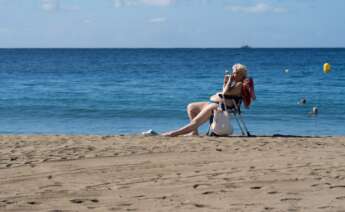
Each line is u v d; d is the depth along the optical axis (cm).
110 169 827
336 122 2064
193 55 13512
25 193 677
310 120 2117
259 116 2209
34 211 591
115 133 1739
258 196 662
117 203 627
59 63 8125
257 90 3431
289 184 726
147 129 1842
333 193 678
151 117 2181
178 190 694
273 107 2512
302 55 12925
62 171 810
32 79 4409
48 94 3078
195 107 1252
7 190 693
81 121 2055
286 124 2000
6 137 1219
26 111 2333
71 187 710
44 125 1934
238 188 704
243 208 604
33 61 9062
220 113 1227
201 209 600
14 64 7712
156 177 771
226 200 643
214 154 962
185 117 2181
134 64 7681
